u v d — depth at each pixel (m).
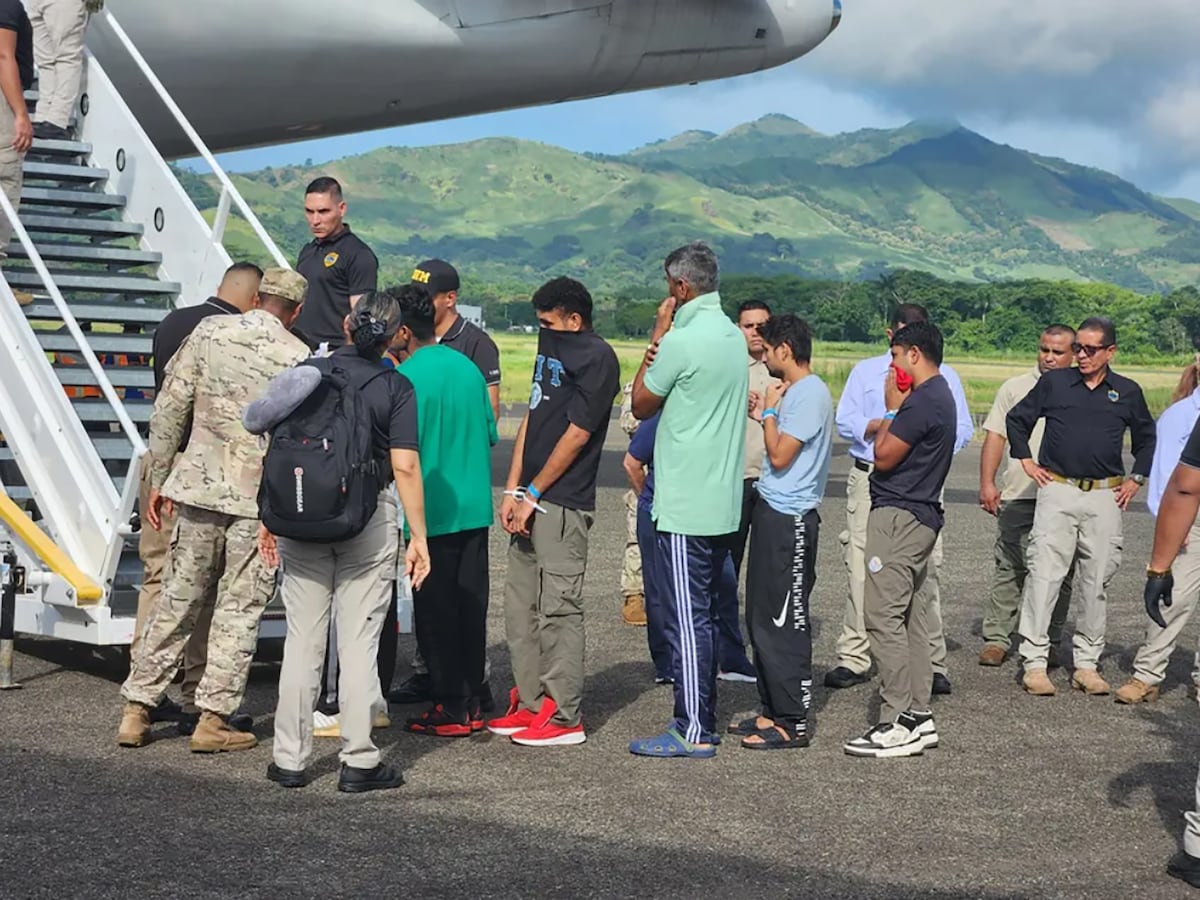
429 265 6.72
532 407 5.73
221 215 8.20
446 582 5.78
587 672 7.20
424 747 5.66
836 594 9.95
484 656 5.98
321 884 3.94
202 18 13.45
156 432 5.52
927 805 4.93
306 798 4.85
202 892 3.86
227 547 5.45
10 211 7.34
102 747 5.49
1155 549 4.52
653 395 5.52
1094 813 4.88
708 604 5.62
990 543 12.83
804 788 5.12
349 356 4.98
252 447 5.41
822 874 4.15
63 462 6.88
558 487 5.66
